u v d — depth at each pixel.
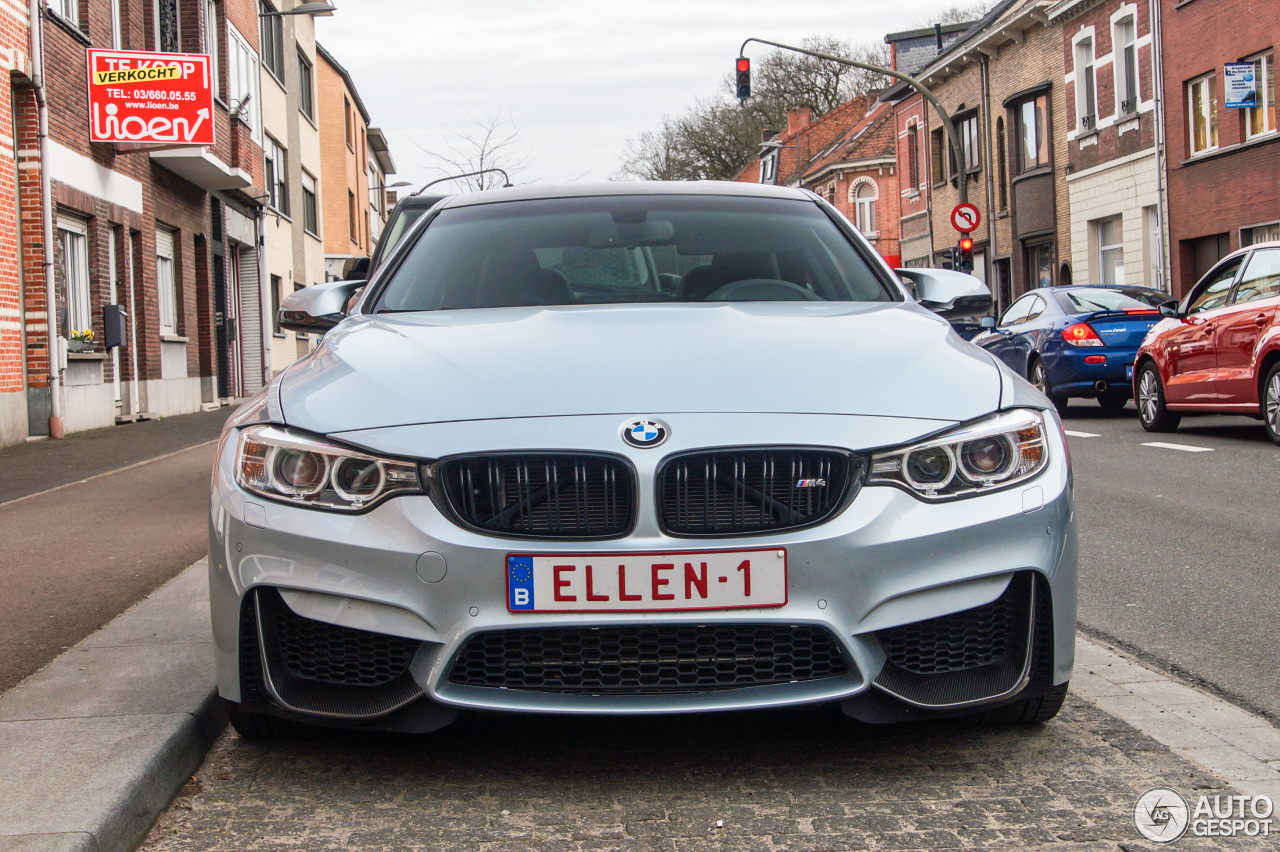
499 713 3.03
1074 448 12.00
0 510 8.60
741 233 4.71
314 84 42.09
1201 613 5.12
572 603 2.99
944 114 25.88
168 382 20.86
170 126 17.38
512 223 4.83
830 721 3.66
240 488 3.24
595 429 3.06
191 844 2.88
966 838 2.82
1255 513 7.67
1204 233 24.69
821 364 3.35
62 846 2.59
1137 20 26.88
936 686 3.14
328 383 3.42
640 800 3.09
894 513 3.07
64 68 16.23
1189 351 12.68
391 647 3.11
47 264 15.08
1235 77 22.81
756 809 3.02
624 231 4.72
